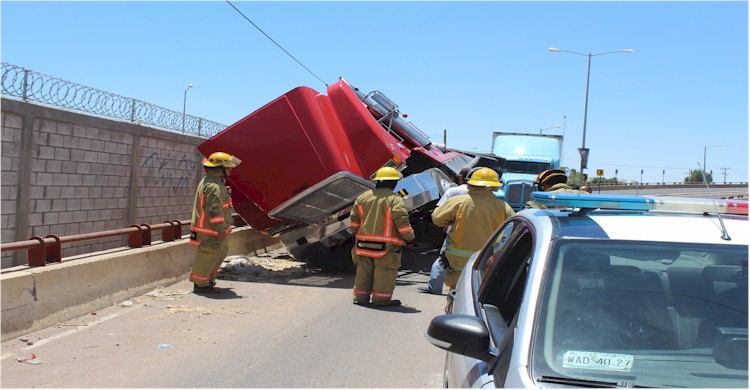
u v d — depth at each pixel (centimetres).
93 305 779
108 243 967
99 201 936
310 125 1009
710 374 260
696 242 314
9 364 571
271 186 1029
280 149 1015
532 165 2139
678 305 285
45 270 697
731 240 315
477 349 283
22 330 659
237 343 670
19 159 768
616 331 275
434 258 1373
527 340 267
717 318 281
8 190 752
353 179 1023
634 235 321
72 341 651
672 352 268
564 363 260
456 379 321
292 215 1073
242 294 934
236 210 1107
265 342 677
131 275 870
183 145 1205
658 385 253
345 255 1191
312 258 1191
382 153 1060
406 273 1216
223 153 936
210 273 929
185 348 645
